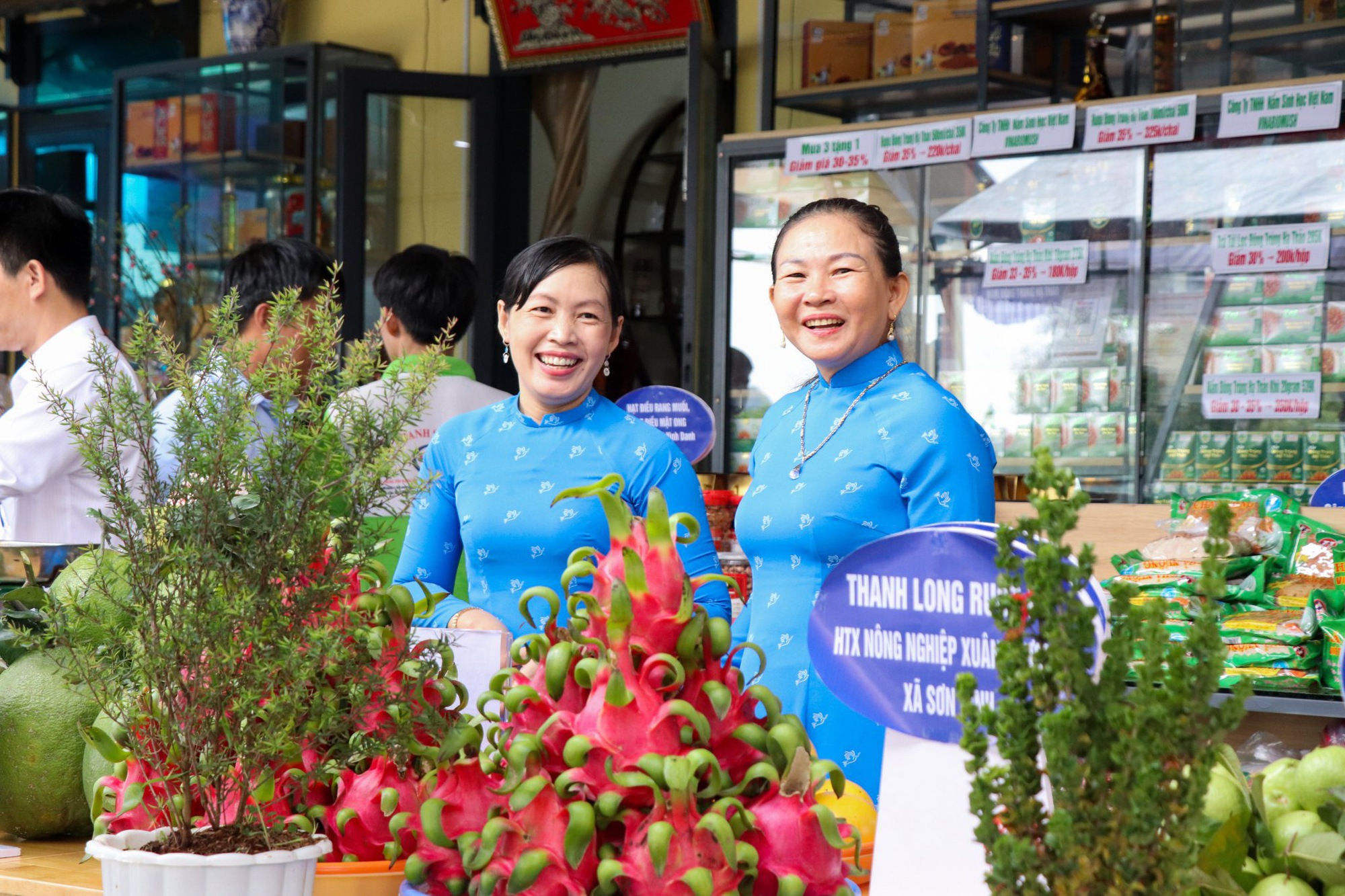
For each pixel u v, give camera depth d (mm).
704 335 5340
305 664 1092
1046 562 844
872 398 1894
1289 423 4270
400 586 1217
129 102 6566
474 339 6414
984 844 879
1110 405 4520
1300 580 2586
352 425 1175
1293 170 4172
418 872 1122
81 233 2662
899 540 1146
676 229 6438
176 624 1086
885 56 5094
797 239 1925
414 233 6332
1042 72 4797
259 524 1098
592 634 1107
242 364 1160
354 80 6094
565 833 1040
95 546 1220
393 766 1199
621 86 6461
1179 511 2861
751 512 1989
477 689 1409
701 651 1100
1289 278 4258
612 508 1128
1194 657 831
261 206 6289
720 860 1024
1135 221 4422
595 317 2018
